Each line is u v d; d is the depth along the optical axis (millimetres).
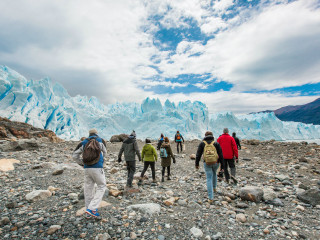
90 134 3703
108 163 8734
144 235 2787
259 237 2828
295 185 5594
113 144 15688
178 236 2799
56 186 4961
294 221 3342
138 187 5328
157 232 2893
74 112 60094
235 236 2840
